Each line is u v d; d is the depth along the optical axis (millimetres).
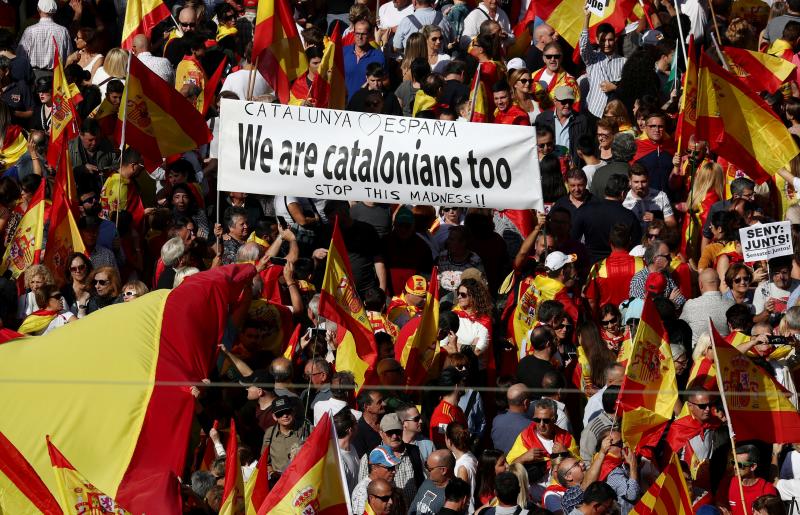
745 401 33875
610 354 38469
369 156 41031
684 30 57094
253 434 36688
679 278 43219
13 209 44844
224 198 47656
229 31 57250
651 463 34938
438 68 53812
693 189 46969
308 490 30609
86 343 34719
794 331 38438
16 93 55250
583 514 32125
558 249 44406
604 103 54750
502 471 34500
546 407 35219
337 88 46312
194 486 34062
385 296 41281
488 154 41250
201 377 35594
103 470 33062
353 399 37781
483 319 40062
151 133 44062
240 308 38938
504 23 59156
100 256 42656
